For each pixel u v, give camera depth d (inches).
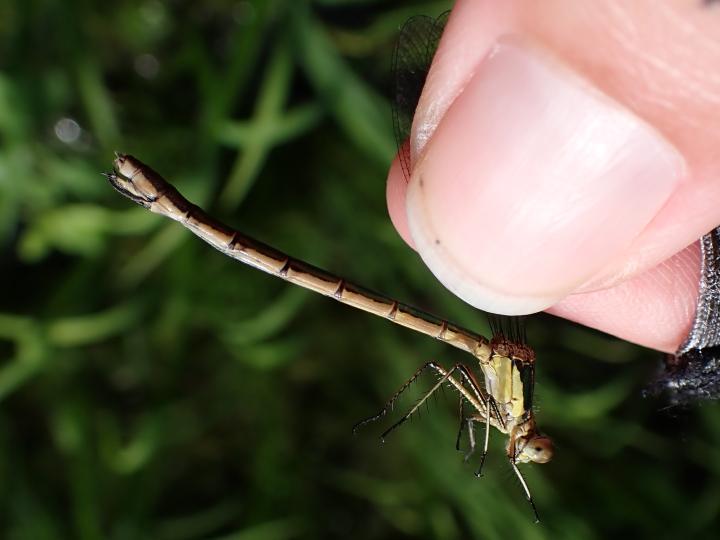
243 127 3.0
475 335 2.4
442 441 3.1
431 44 2.3
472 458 3.1
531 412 2.4
